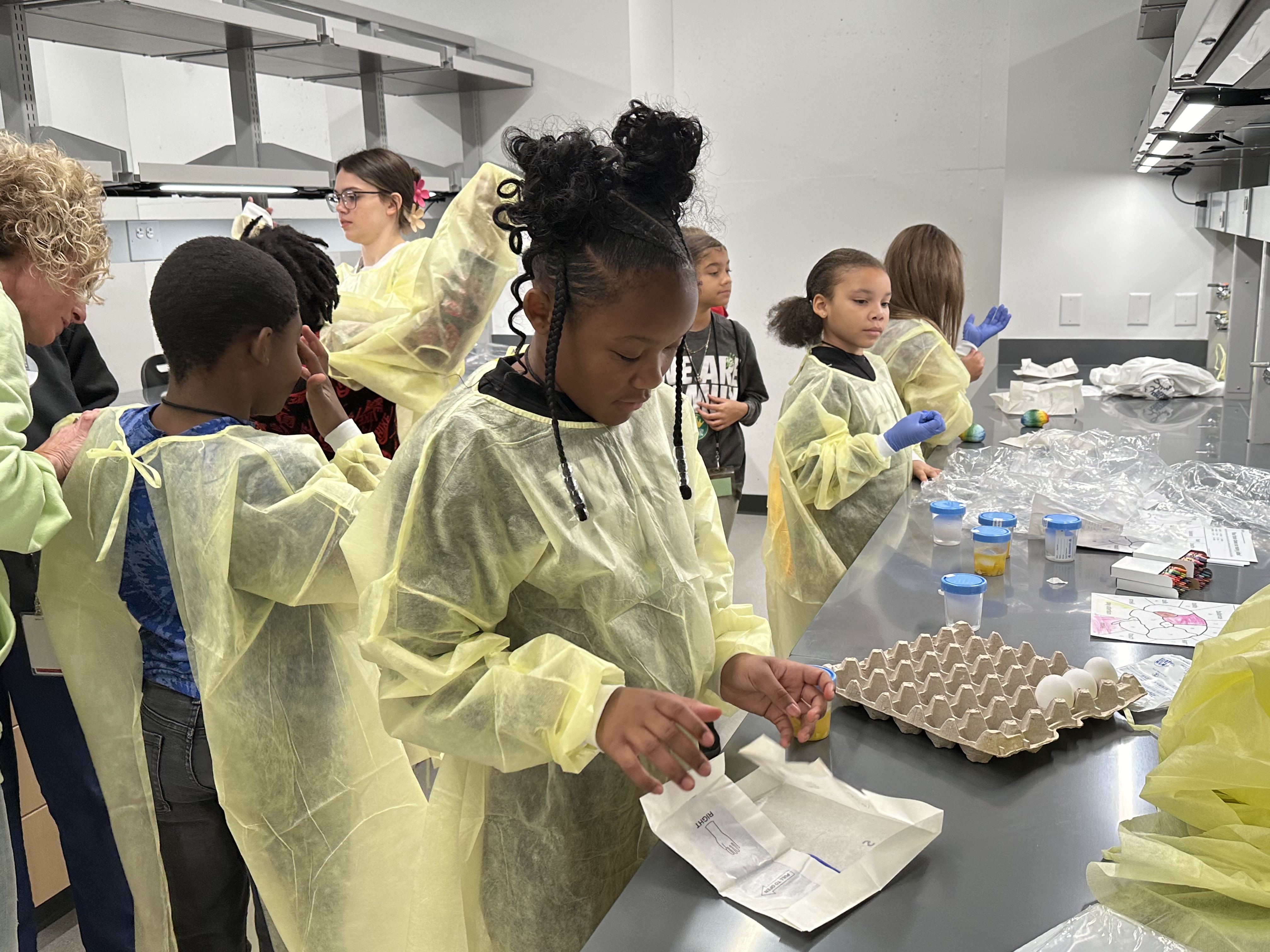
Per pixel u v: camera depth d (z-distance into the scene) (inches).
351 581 51.8
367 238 110.4
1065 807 37.9
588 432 39.4
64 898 82.0
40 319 53.9
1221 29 53.9
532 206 34.6
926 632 57.2
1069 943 29.6
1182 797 32.8
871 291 87.7
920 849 33.8
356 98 188.9
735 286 193.0
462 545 37.8
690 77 186.1
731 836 35.2
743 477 122.3
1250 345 125.3
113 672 55.1
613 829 43.6
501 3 180.7
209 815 56.9
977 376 124.2
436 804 44.9
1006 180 168.1
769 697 42.3
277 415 71.0
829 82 178.4
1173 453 99.2
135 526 52.2
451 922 45.4
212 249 51.3
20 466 47.0
